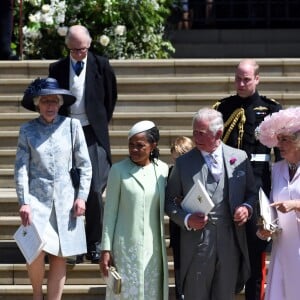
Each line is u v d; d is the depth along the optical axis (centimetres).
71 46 3706
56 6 5234
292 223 3078
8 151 4278
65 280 3628
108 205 3186
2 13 4903
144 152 3169
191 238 3147
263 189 3416
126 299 3133
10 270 3688
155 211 3173
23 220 3281
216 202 3148
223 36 6275
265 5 6588
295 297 3067
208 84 4572
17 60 4884
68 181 3366
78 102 3728
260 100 3472
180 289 3184
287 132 3055
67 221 3334
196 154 3180
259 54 6159
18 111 4509
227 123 3462
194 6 6538
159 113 4431
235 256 3172
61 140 3369
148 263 3142
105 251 3162
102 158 3712
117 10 5362
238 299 3606
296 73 4666
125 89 4578
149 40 5428
